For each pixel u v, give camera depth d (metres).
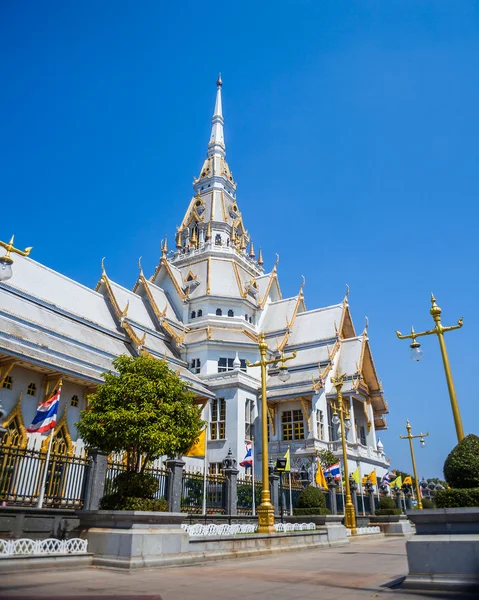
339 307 60.50
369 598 9.38
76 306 45.62
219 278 61.38
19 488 19.67
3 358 30.16
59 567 12.84
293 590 10.32
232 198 77.62
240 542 18.08
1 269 15.02
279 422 50.00
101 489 17.70
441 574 10.44
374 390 59.22
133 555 13.56
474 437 12.50
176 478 20.66
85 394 35.81
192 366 53.44
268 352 57.78
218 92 90.38
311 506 28.89
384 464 56.09
